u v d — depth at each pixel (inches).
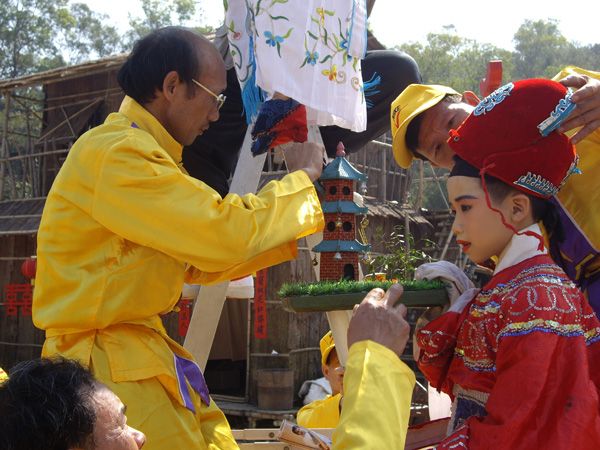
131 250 84.0
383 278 109.9
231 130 145.4
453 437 63.2
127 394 82.2
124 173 81.0
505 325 64.7
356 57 106.5
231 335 451.2
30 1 1170.0
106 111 518.3
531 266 67.3
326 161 112.5
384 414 57.7
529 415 59.7
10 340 508.1
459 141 71.5
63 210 84.6
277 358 408.5
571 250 80.0
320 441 105.5
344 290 78.2
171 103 88.8
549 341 61.8
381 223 473.4
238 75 106.6
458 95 99.6
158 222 80.7
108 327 84.4
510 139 68.8
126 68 89.5
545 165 69.3
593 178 80.5
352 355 61.9
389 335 62.9
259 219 81.7
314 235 116.6
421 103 97.2
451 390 75.4
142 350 84.5
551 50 1195.9
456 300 74.4
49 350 85.7
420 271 79.1
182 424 85.2
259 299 397.4
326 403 145.8
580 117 70.1
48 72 490.6
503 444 59.6
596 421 60.6
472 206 70.4
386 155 514.6
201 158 148.3
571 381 61.2
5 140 551.2
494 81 101.0
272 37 96.3
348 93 104.9
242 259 80.7
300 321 416.8
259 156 119.1
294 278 406.3
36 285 87.0
